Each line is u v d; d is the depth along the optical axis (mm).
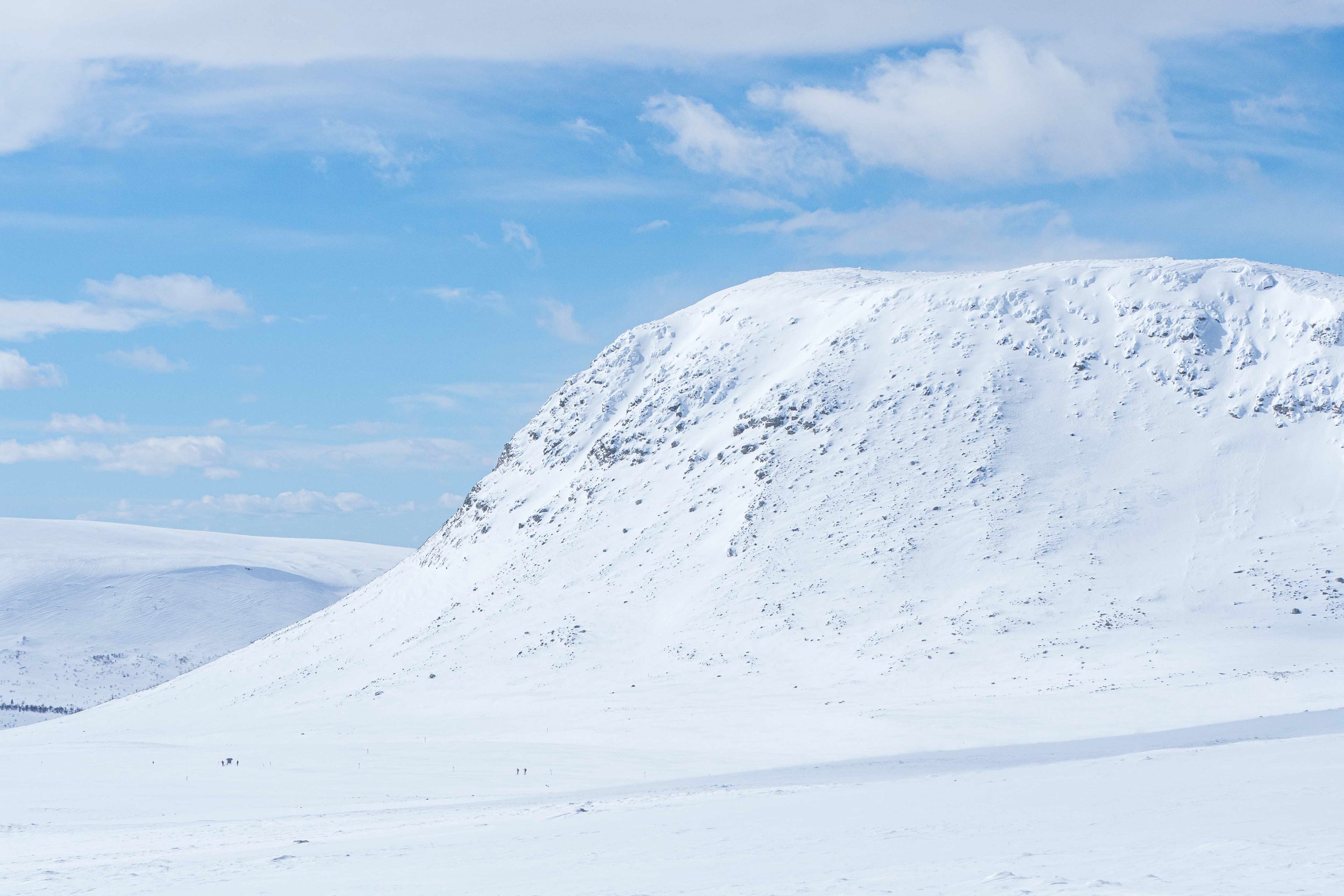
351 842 34562
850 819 29719
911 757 64875
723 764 70875
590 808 41844
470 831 35531
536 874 23422
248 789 68500
